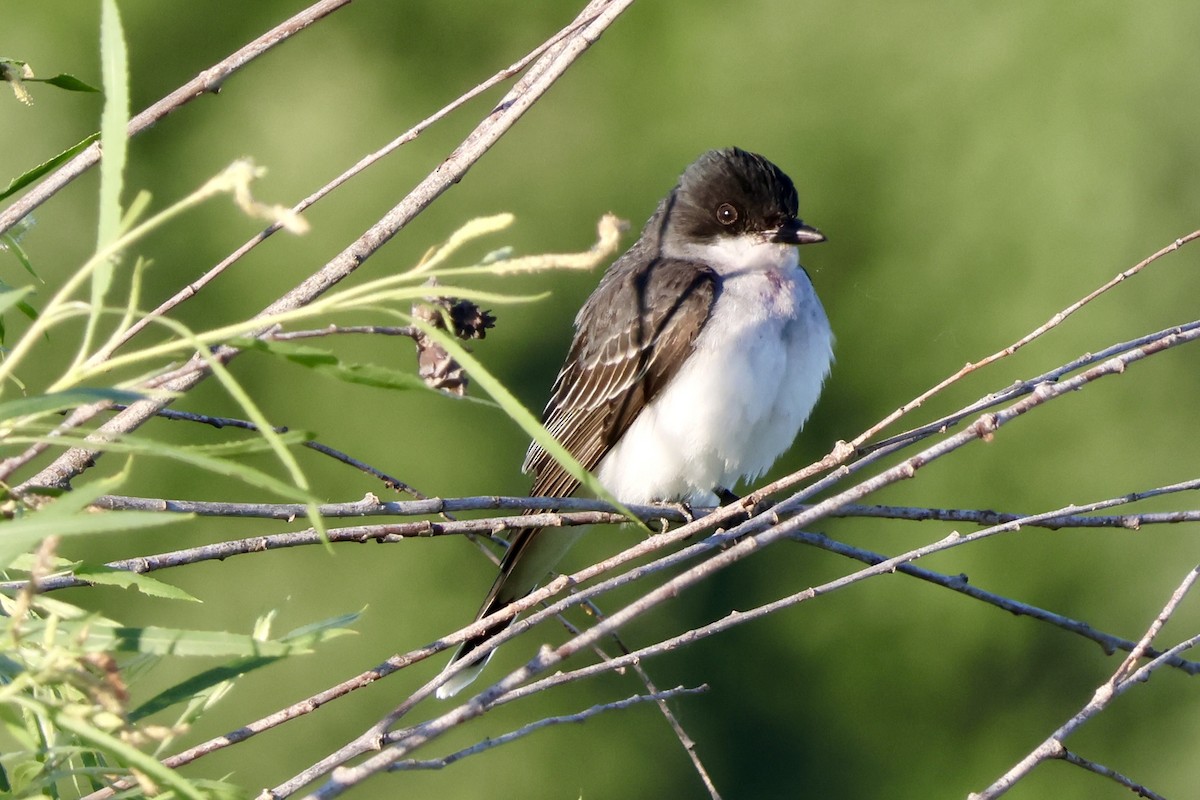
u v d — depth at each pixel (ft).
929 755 47.09
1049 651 47.26
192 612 44.14
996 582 47.16
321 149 49.85
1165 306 47.57
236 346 10.39
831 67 50.52
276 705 43.65
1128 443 47.26
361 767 11.61
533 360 48.55
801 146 50.21
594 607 16.74
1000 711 46.98
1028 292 48.08
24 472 20.63
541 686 12.97
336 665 44.37
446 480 46.37
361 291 9.91
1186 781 45.83
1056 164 48.11
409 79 50.80
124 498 14.57
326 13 15.52
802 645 47.39
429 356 12.81
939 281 48.91
